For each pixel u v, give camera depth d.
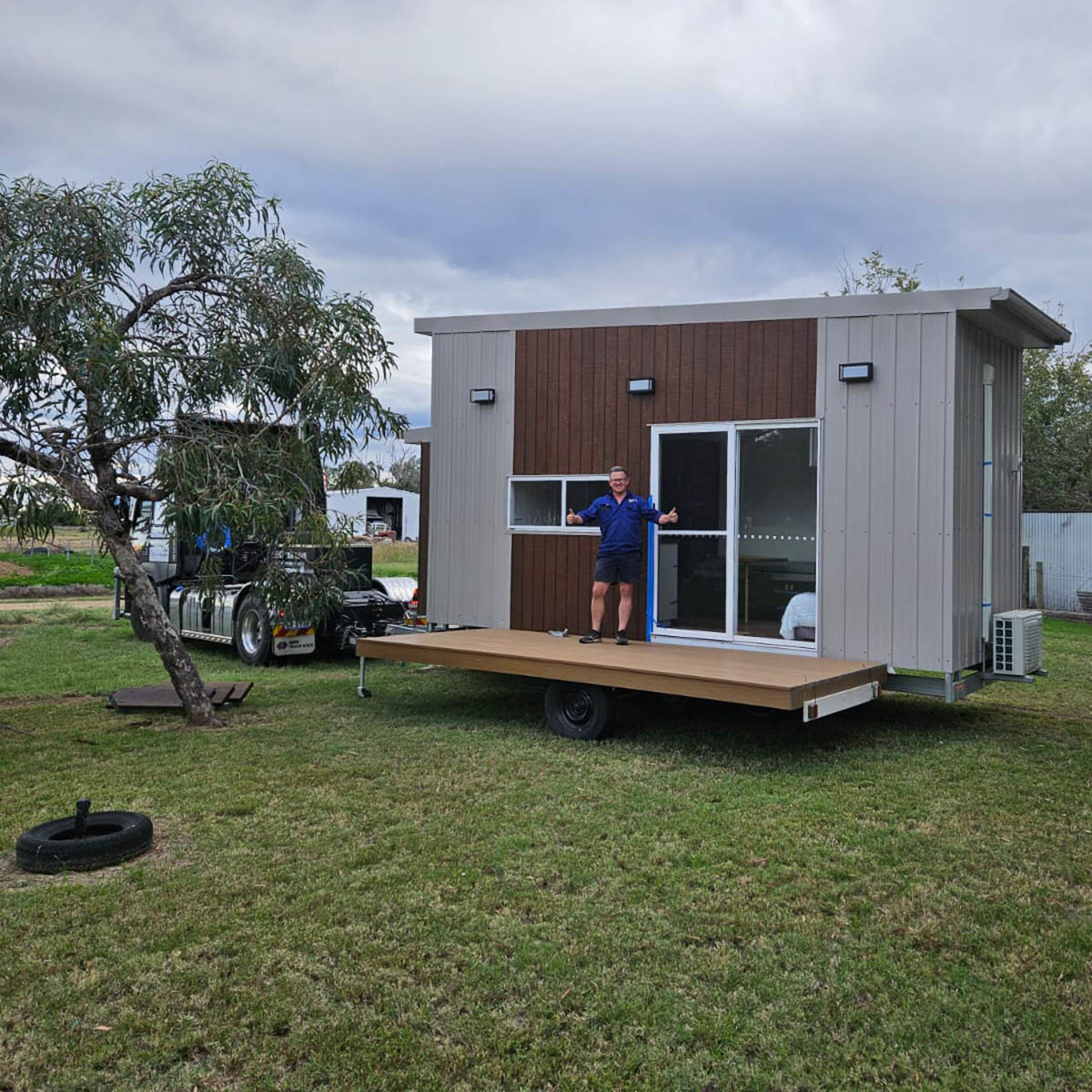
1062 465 18.86
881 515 6.14
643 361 7.13
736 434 6.74
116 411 5.61
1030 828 4.26
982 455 6.49
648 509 6.76
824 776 5.16
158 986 2.75
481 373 7.91
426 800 4.64
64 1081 2.30
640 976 2.84
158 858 3.81
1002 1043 2.49
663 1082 2.32
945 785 4.98
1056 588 16.98
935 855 3.89
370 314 6.35
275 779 5.00
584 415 7.39
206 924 3.16
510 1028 2.55
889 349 6.13
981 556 6.50
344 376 6.26
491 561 7.86
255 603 9.48
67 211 5.82
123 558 6.24
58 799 4.58
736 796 4.75
